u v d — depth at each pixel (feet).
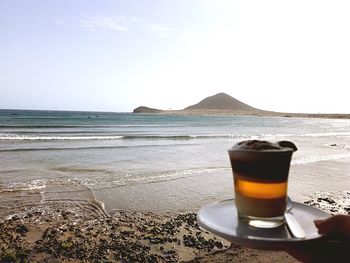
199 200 38.47
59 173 51.98
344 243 4.50
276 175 5.02
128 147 92.53
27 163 61.11
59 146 91.45
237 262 21.61
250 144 5.41
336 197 41.73
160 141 117.50
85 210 33.78
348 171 61.05
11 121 234.38
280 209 5.07
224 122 379.55
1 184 43.34
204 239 26.76
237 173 5.35
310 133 199.11
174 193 41.24
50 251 23.95
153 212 33.81
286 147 5.47
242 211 5.22
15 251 23.50
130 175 51.44
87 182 45.83
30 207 34.04
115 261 22.88
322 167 64.75
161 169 57.47
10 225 28.76
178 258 23.41
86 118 341.82
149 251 24.54
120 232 28.14
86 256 23.43
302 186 47.06
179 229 29.14
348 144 122.11
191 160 69.36
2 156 69.46
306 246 4.51
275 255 22.02
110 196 39.14
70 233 27.58
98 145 97.04
